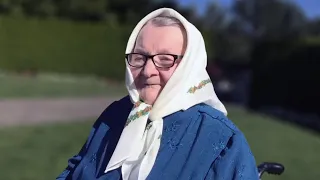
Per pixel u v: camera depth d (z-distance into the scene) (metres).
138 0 43.94
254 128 12.62
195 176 2.05
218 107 2.32
